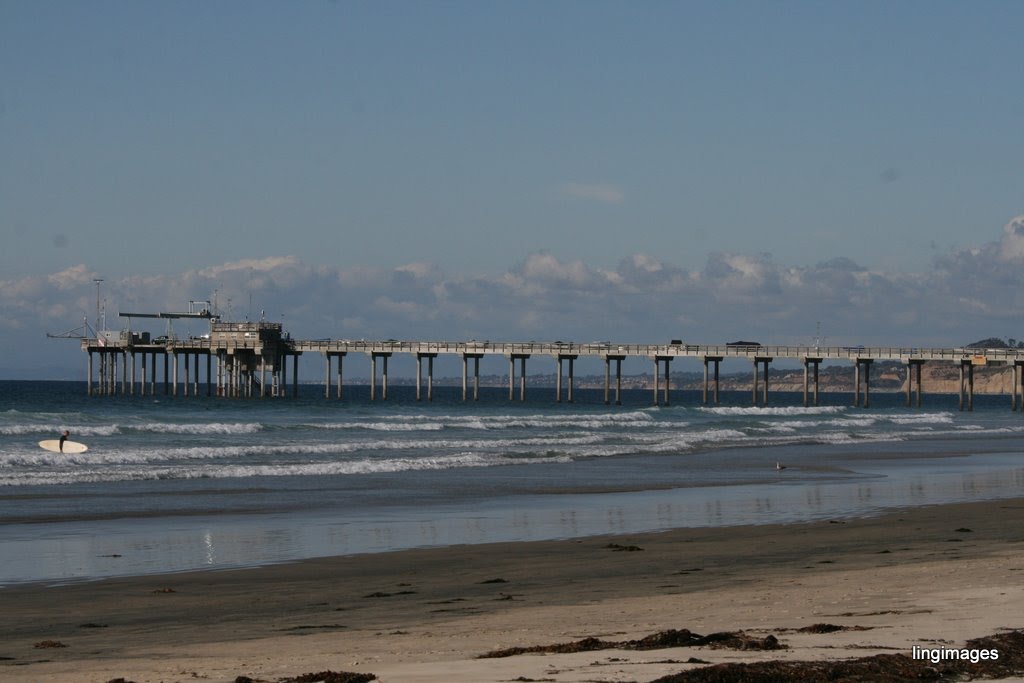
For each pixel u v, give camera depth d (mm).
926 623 17094
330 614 21109
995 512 39500
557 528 35250
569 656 15156
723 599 21281
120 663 16469
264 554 29562
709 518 38031
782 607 19688
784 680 13234
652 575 25578
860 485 50906
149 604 22406
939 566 25234
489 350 149625
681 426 100062
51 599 23016
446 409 135875
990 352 138250
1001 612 18109
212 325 161000
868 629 16672
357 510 39875
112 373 168125
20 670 16031
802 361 143250
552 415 114000
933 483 51969
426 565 27625
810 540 31906
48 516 37062
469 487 48375
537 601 22078
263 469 53469
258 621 20484
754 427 101812
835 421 116938
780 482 52250
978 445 83875
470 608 21391
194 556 29156
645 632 17531
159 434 75062
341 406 138000
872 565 26281
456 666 14680
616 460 64750
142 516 37531
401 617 20562
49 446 61125
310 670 15156
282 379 158625
